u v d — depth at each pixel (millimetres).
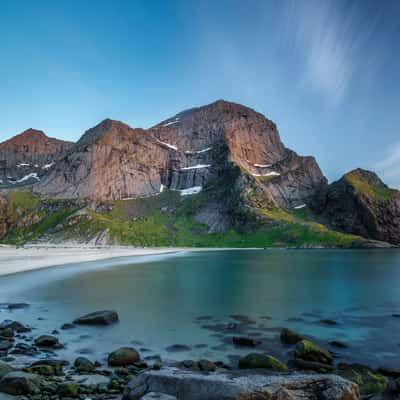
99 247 183375
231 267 60500
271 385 8633
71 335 16562
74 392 9484
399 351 15211
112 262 73188
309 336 17453
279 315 22141
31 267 53938
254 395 8273
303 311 23516
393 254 118375
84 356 13570
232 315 21828
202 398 8586
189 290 32094
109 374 11438
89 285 34656
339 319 21312
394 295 30625
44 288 32094
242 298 28141
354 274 49125
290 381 8938
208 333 17438
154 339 16203
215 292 31078
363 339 17031
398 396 10320
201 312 22531
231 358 13773
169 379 9281
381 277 45281
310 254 117250
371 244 172375
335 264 69688
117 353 12820
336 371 12273
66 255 93188
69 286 33719
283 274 48375
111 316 19562
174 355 14023
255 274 48156
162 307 23906
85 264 65500
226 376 9391
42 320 19594
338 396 8609
